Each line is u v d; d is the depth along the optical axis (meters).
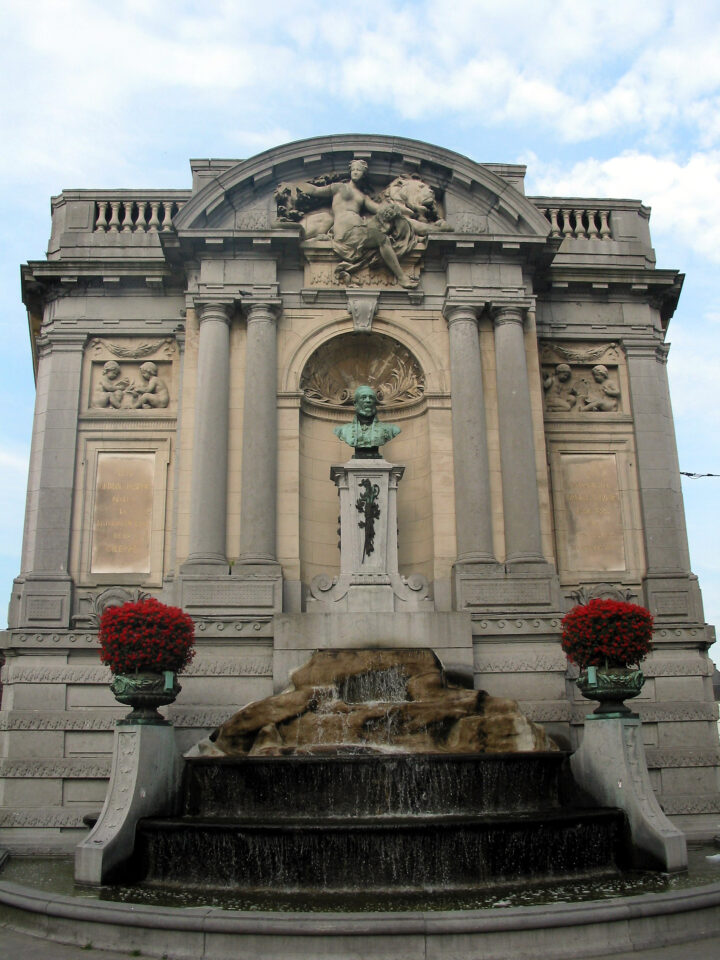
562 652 19.39
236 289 22.11
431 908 10.70
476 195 23.39
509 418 21.69
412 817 13.28
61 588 21.12
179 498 21.09
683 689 20.53
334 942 9.65
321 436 23.11
